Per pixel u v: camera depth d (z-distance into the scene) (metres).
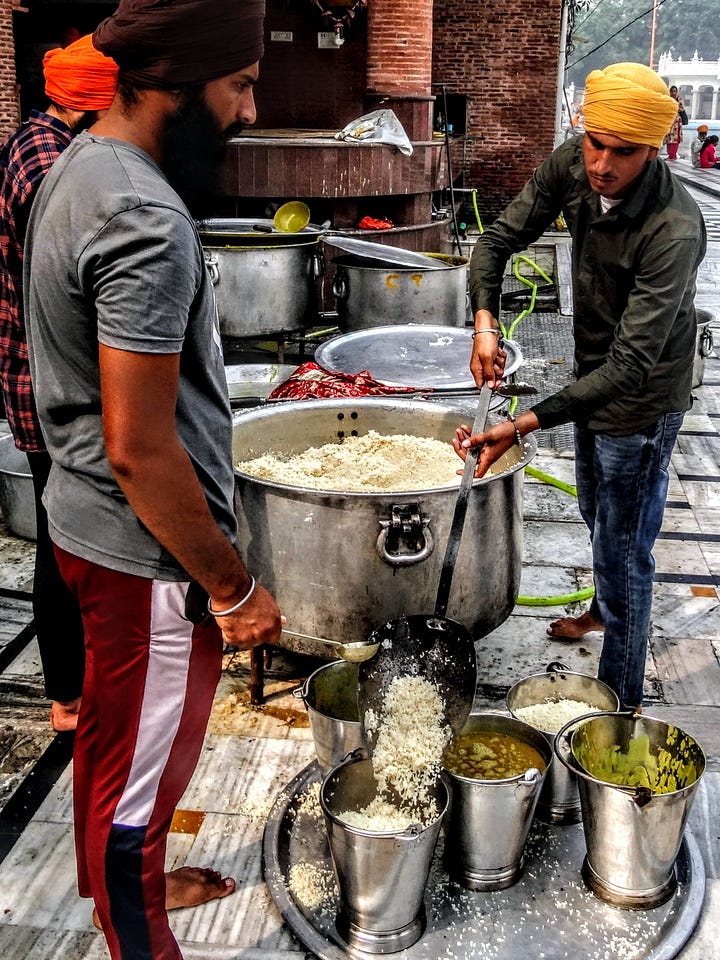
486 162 13.37
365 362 4.14
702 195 19.56
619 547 2.59
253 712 2.87
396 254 5.62
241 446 3.13
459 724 2.22
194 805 2.48
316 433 3.31
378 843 1.86
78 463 1.57
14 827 2.41
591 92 2.20
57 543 1.64
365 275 5.77
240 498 2.59
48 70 2.25
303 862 2.24
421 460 3.11
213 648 1.73
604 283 2.48
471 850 2.13
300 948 2.05
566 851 2.30
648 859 2.06
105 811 1.70
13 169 2.25
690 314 2.45
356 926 2.00
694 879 2.21
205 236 5.76
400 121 9.30
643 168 2.29
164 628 1.62
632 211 2.30
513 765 2.27
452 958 1.99
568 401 2.34
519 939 2.04
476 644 3.27
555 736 2.33
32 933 2.09
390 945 1.99
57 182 1.47
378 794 2.13
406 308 5.77
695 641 3.31
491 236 2.77
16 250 2.29
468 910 2.12
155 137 1.50
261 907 2.16
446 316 5.85
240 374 4.66
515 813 2.08
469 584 2.59
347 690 2.59
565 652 3.23
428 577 2.50
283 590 2.58
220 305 5.70
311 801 2.45
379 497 2.40
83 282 1.42
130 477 1.43
